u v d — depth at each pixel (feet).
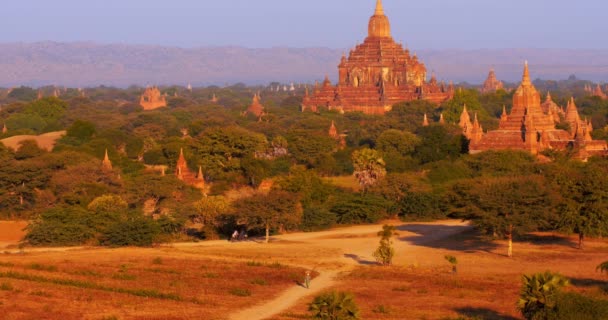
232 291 549.13
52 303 503.20
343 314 422.00
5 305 495.00
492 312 495.41
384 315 485.56
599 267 571.28
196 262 648.38
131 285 558.56
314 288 563.07
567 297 444.14
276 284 575.79
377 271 615.98
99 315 477.36
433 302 521.24
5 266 618.85
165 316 477.36
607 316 432.66
